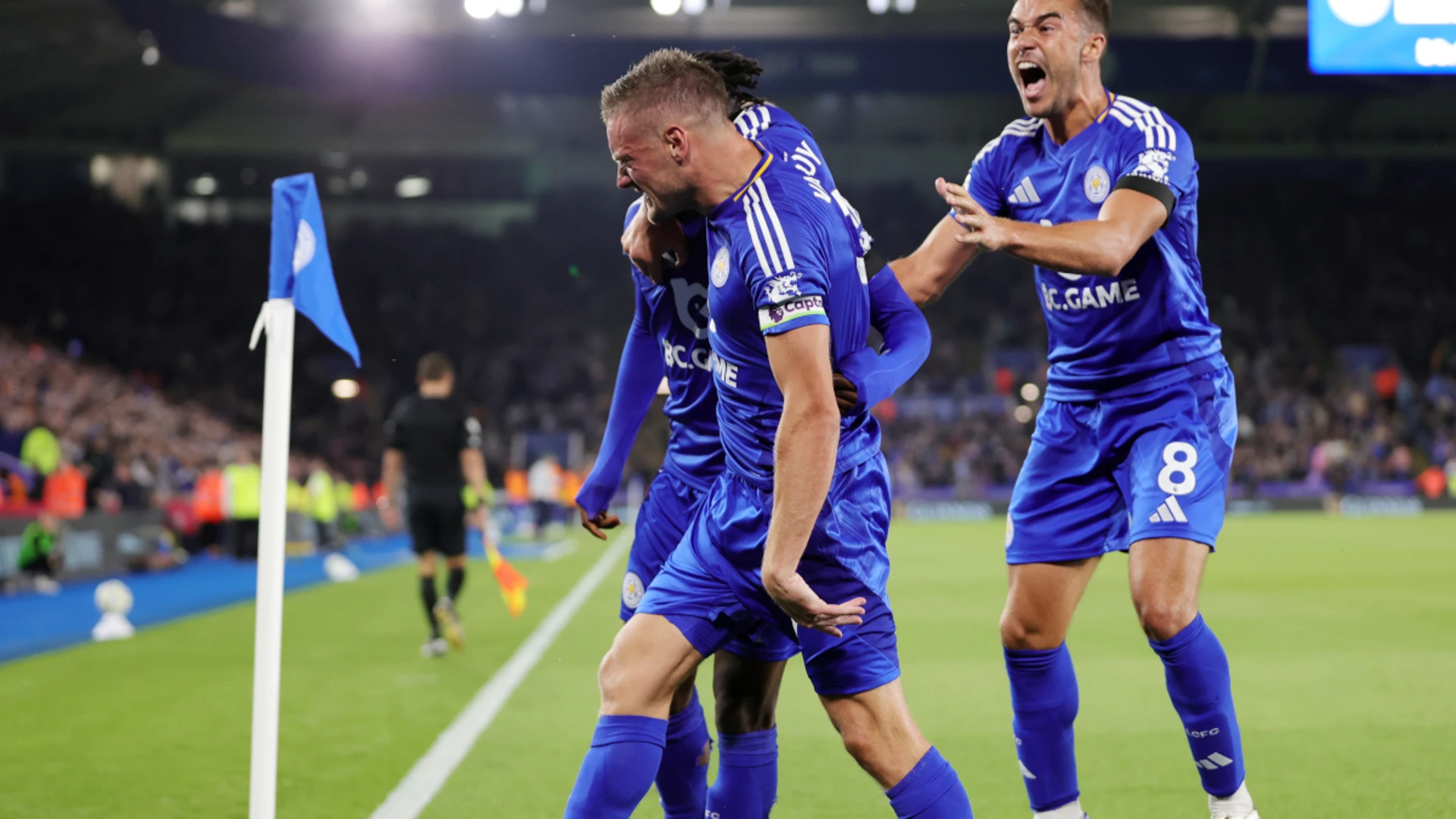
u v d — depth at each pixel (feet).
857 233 8.03
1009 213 11.04
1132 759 13.85
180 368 105.70
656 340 9.64
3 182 117.39
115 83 102.22
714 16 102.47
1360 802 11.75
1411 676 19.67
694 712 9.24
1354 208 136.77
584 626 28.58
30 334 101.65
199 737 16.01
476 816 11.76
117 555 49.70
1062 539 10.25
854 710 7.80
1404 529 73.20
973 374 126.93
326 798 12.50
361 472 99.91
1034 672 10.20
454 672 21.74
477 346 122.83
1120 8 101.14
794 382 7.06
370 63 91.25
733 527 7.89
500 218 133.08
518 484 100.12
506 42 93.04
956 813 7.74
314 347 115.03
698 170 7.50
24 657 24.67
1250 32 101.24
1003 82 96.12
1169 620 9.42
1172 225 10.03
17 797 12.77
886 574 8.02
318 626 29.89
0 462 56.39
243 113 117.08
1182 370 10.15
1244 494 102.63
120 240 114.42
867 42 95.86
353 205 131.75
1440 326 127.75
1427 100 116.26
